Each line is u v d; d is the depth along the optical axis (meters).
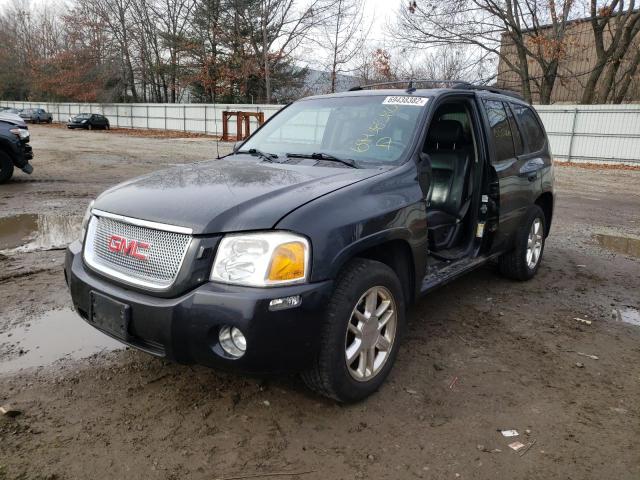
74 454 2.49
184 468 2.42
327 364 2.68
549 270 5.82
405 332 4.02
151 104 42.88
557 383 3.30
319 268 2.55
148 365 3.36
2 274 5.03
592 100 27.42
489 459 2.54
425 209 3.41
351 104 4.12
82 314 2.98
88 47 51.19
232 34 43.62
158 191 2.96
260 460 2.49
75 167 14.55
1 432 2.62
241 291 2.44
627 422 2.88
